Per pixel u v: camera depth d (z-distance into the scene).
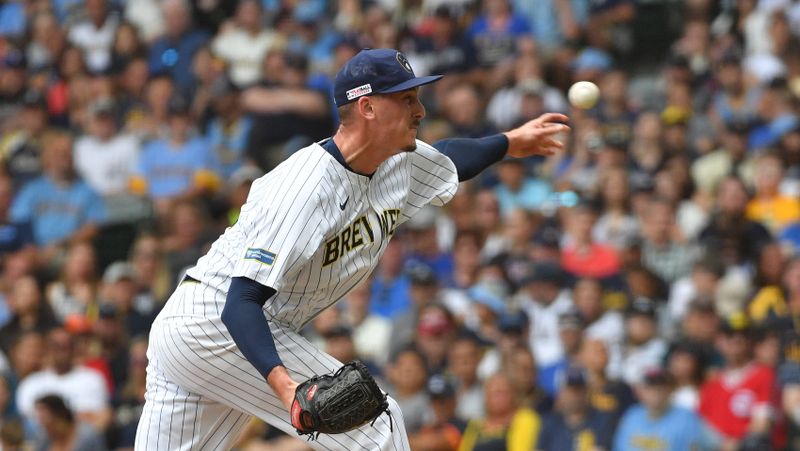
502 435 31.92
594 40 52.75
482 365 34.84
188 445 17.31
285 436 33.41
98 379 37.62
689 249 38.97
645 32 53.34
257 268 15.38
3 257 45.59
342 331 34.72
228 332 16.31
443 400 32.28
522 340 33.69
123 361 38.72
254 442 33.22
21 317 40.88
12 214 49.22
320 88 51.25
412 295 37.06
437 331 34.47
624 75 49.66
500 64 50.28
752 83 46.78
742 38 49.97
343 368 15.05
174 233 44.09
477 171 18.64
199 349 16.50
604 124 45.72
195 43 55.44
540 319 36.59
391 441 16.84
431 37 52.44
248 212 16.44
